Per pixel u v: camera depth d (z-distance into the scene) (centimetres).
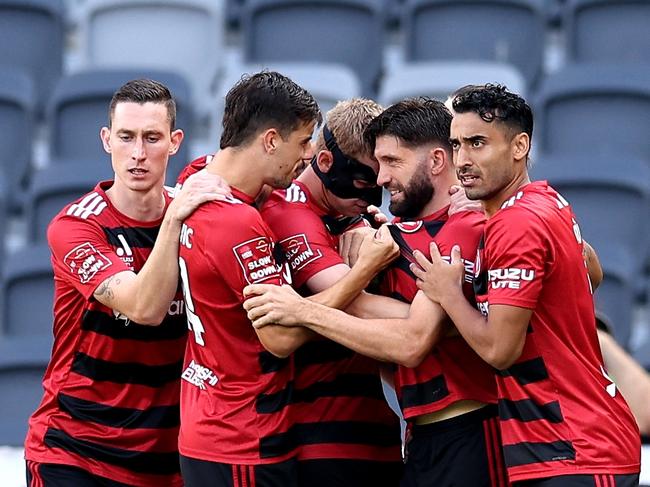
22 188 3584
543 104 3422
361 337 1599
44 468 1769
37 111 3775
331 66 3509
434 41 3641
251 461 1608
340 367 1716
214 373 1627
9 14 3756
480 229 1642
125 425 1767
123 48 3700
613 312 3070
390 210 1678
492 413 1662
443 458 1669
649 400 2020
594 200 3234
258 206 1722
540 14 3606
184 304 1717
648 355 2848
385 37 3844
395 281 1683
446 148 1655
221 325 1612
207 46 3697
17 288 3123
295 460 1677
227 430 1612
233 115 1611
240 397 1616
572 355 1575
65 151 3488
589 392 1576
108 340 1736
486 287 1605
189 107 3406
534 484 1577
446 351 1656
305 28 3678
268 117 1595
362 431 1725
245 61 3697
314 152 1695
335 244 1731
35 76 3769
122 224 1738
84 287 1703
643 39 3588
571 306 1576
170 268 1623
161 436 1778
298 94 1608
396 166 1645
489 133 1561
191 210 1598
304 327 1600
